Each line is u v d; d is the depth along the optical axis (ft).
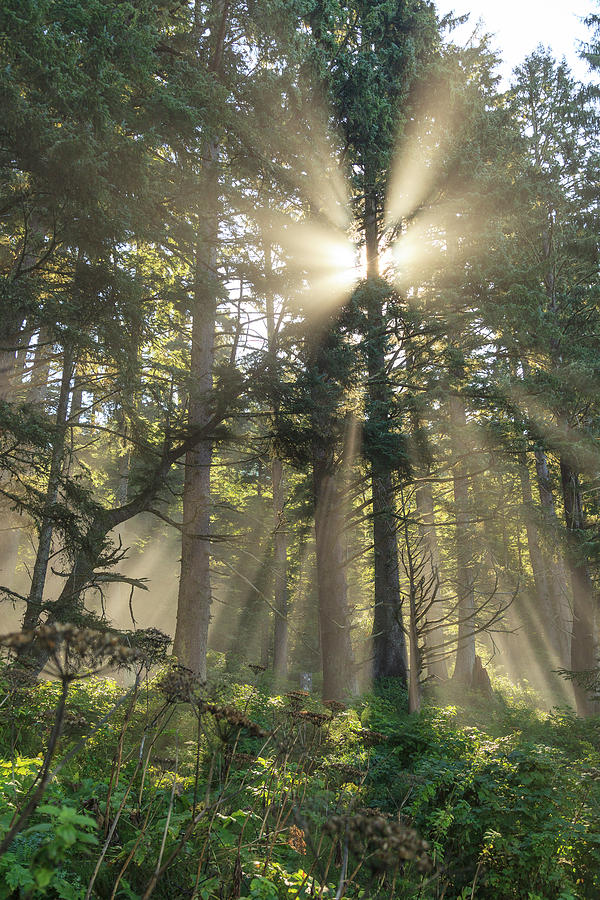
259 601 105.60
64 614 36.94
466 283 55.88
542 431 55.88
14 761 15.43
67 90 27.50
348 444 52.80
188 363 64.54
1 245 43.55
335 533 53.78
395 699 59.00
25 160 29.68
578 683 51.52
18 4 25.12
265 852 14.89
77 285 34.50
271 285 49.93
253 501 107.34
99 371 54.13
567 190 72.38
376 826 9.84
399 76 68.03
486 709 59.21
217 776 18.78
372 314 58.44
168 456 50.42
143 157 31.17
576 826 19.99
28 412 33.50
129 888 12.38
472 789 23.20
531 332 57.62
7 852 11.26
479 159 61.05
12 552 60.95
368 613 96.48
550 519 65.57
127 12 30.12
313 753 21.22
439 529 85.05
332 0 55.83
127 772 17.87
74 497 37.40
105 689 26.53
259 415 51.60
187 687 13.82
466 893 19.08
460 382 58.70
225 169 44.55
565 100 73.05
